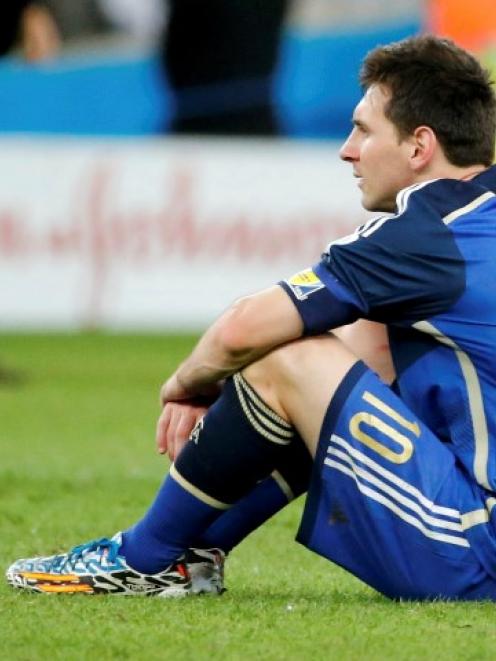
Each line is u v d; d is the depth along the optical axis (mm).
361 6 56438
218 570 13984
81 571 13727
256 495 13711
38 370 42062
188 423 13719
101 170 51375
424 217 12820
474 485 12633
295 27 56438
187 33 56031
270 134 56938
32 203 51156
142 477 24812
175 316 51719
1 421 32656
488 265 12695
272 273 51750
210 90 56594
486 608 12633
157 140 56688
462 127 13180
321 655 11359
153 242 51469
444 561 12547
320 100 56844
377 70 13430
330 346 12680
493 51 55750
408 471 12477
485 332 12641
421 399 12859
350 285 12641
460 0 55969
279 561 16984
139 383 39625
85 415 33750
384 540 12562
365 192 13648
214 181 51531
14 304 51406
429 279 12609
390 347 13102
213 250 51594
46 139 53094
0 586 14469
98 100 56438
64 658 11375
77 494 22922
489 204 12992
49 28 55938
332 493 12656
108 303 51625
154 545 13469
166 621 12523
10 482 24141
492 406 12664
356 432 12461
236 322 12625
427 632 11938
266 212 51625
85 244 51406
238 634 12047
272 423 12805
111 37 56156
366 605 13211
